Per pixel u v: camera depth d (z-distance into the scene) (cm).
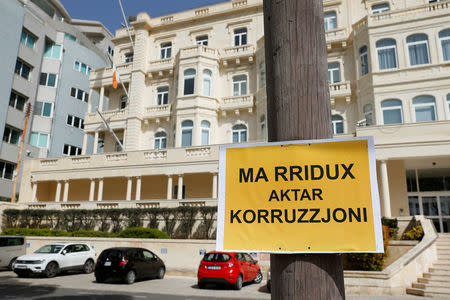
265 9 280
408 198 2112
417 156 1838
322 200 254
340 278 233
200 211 1939
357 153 255
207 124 2694
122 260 1418
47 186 2884
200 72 2738
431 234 1395
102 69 3206
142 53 3044
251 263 1481
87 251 1769
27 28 3609
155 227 2023
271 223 259
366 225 244
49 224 2292
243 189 271
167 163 2377
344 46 2492
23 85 3534
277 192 262
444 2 2158
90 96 3194
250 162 273
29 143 3591
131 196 2648
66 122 3938
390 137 1912
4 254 1738
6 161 3234
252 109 2689
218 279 1305
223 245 263
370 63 2255
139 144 2883
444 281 1142
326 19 2658
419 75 2125
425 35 2173
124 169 2483
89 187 2788
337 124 2427
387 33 2248
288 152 261
